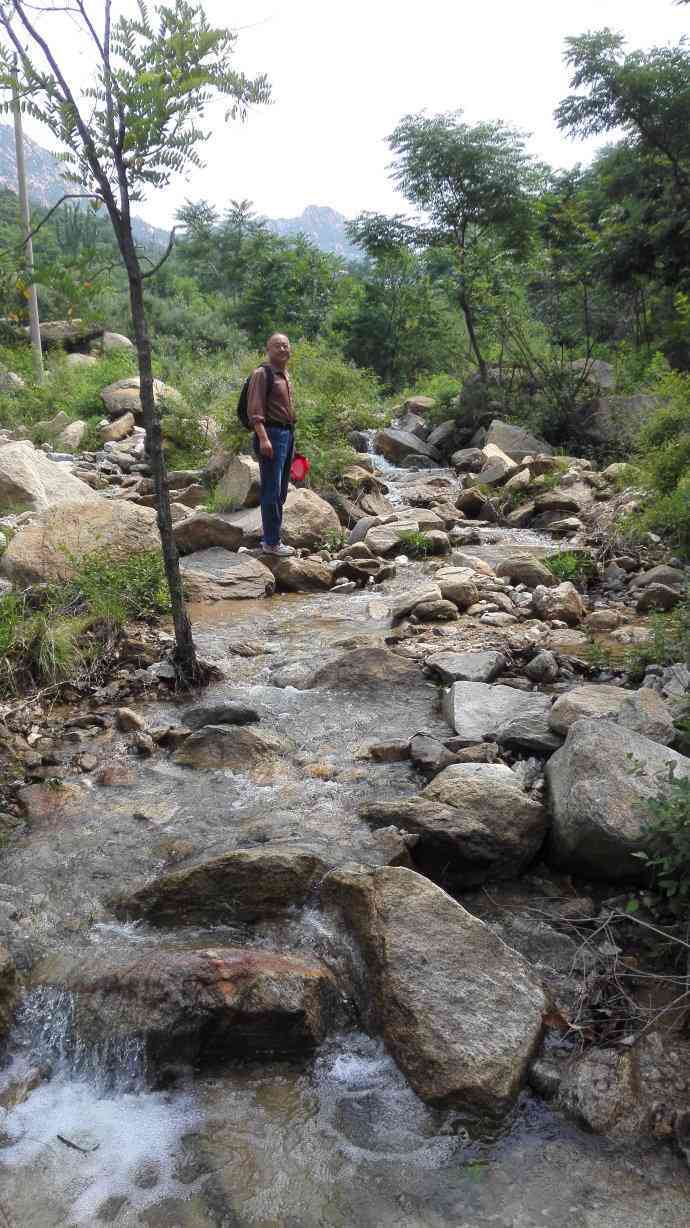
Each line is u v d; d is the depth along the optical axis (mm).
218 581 7359
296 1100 2652
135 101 4039
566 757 3746
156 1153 2486
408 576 7953
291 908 3297
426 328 36406
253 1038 2781
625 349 18172
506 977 2895
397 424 18328
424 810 3641
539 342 17281
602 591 7383
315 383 15992
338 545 8844
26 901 3391
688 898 3154
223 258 49250
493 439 14750
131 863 3600
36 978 3023
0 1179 2404
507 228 19000
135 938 3215
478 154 18156
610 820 3344
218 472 10633
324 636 6203
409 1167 2416
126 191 4379
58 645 5434
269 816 3842
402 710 4934
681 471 8055
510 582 7418
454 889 3543
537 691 5027
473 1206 2289
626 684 5039
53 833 3838
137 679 5375
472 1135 2512
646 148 19266
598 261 17969
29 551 6703
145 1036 2748
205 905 3303
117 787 4223
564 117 18922
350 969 3055
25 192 17062
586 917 3311
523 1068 2645
